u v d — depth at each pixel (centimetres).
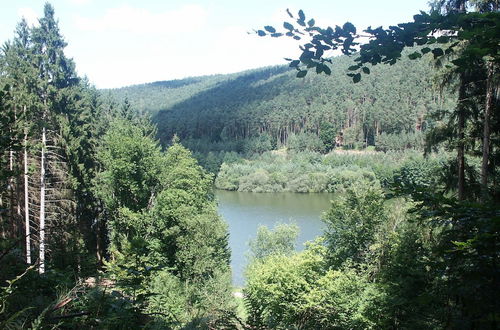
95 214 3036
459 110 1212
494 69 1045
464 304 330
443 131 1287
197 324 625
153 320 422
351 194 1872
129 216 2422
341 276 1509
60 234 627
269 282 1586
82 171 2628
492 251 303
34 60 2483
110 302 369
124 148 2544
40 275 414
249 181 7531
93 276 437
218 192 7556
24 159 1870
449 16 270
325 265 1817
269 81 17038
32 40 2705
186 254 2189
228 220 5169
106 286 383
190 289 1595
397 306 847
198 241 2223
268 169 8019
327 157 8444
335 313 1416
